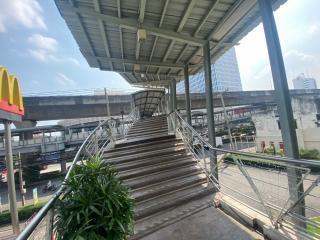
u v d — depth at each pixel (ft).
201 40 20.35
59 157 94.02
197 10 16.89
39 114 81.41
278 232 9.07
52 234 5.94
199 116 118.73
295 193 9.00
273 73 12.78
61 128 98.22
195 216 12.01
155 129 31.99
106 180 7.48
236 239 9.63
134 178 15.05
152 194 13.33
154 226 11.02
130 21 17.39
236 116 138.21
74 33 19.98
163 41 22.33
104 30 19.22
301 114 90.68
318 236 8.11
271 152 69.31
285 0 15.16
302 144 62.44
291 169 10.08
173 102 36.11
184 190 14.52
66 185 6.95
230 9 16.61
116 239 6.77
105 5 16.03
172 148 20.12
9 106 27.45
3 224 40.32
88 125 106.01
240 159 11.66
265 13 12.94
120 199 7.39
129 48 23.76
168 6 16.24
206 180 15.75
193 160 18.12
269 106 124.36
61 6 15.75
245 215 10.96
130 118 41.32
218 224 11.01
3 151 76.59
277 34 12.66
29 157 88.43
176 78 36.14
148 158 17.81
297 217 8.73
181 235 10.30
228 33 20.26
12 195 28.37
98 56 25.13
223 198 13.38
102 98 86.99
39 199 59.00
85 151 13.04
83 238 5.99
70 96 83.10
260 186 27.61
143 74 33.50
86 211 6.31
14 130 81.92
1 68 25.90
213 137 20.21
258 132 82.74
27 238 4.19
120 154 18.17
